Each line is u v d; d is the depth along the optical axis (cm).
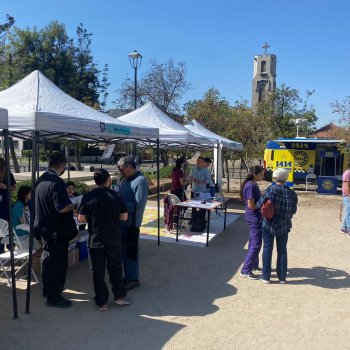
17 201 591
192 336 423
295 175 1959
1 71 2570
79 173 2311
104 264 477
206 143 1074
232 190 1884
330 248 831
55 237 470
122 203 478
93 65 3862
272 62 5750
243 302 523
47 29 3394
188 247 798
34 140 470
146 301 516
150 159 3753
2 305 486
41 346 393
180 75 3356
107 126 571
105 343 403
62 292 535
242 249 793
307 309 505
